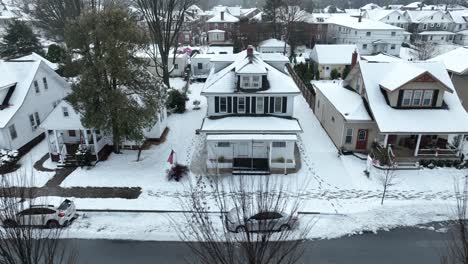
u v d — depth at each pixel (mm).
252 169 24578
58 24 56875
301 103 40375
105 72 23891
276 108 27703
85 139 26406
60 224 18891
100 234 18797
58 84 34156
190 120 35312
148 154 28000
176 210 20672
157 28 39781
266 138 24562
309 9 99688
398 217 20125
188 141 30344
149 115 24859
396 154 26469
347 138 27516
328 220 19859
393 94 26547
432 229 19234
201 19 95312
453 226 19359
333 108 29469
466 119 26125
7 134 26656
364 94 28609
